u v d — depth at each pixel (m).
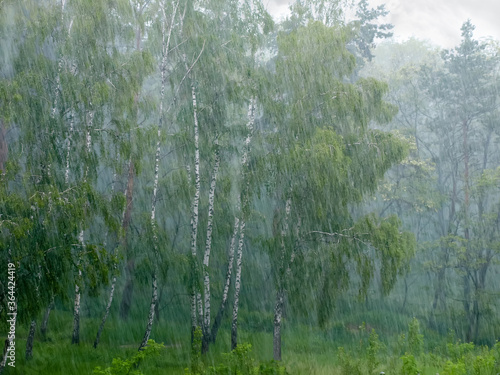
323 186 17.33
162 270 17.38
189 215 21.48
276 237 18.61
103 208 14.32
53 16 17.08
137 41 22.53
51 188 12.68
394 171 31.97
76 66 17.55
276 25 21.61
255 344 21.38
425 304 32.88
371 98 18.48
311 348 22.09
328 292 17.77
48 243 12.43
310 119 18.44
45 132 15.63
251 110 19.47
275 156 17.95
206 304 18.92
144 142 17.38
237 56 19.33
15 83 14.78
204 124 19.62
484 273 27.84
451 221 31.45
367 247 17.27
